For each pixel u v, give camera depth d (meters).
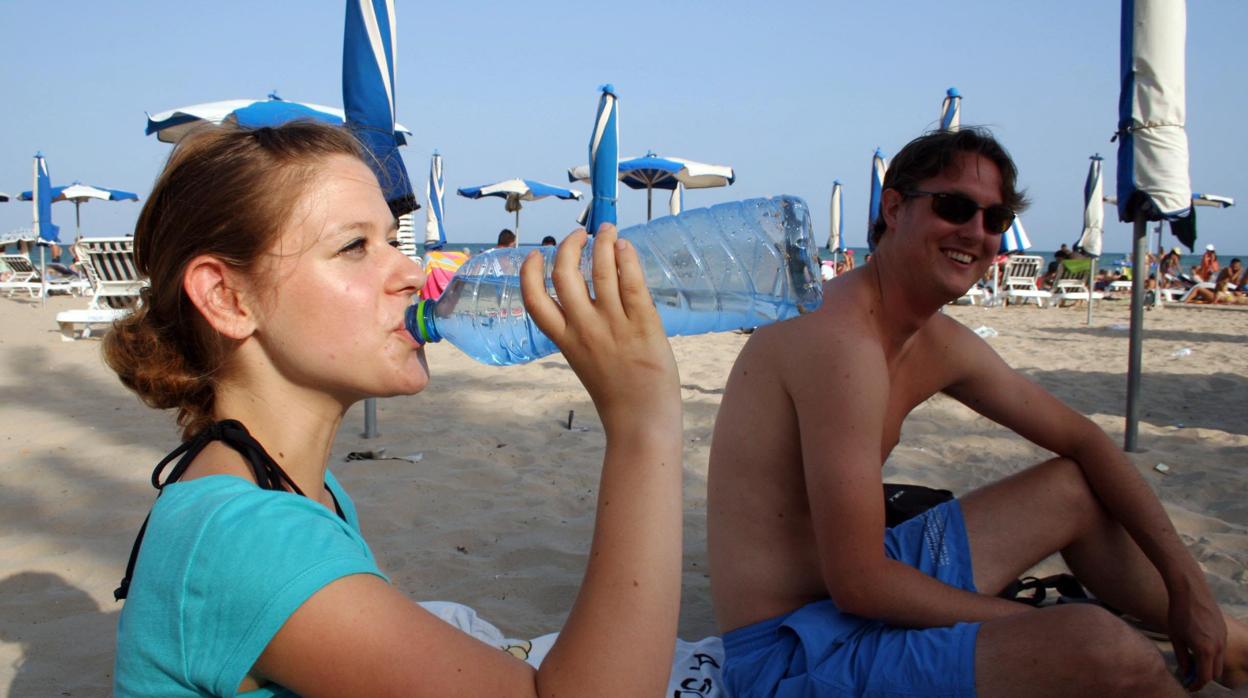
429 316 1.02
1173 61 4.31
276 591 0.81
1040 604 2.31
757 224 1.67
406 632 0.82
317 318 0.96
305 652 0.81
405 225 6.90
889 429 2.15
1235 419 5.49
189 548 0.84
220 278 0.97
